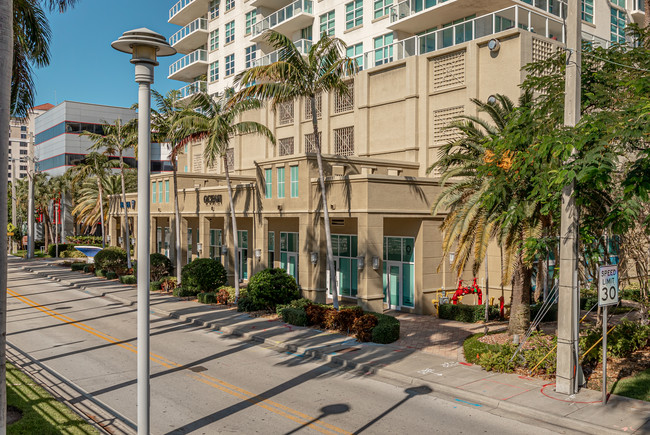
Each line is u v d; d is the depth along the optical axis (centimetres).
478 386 1304
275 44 2062
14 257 6378
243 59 4944
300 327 2077
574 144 1130
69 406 1194
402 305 2536
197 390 1327
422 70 2809
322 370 1520
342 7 3909
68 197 6869
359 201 2247
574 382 1234
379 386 1362
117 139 3850
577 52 1229
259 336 1919
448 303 2333
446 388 1302
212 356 1681
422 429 1062
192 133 2697
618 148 1233
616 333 1535
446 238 1828
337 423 1098
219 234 3762
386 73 3020
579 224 1326
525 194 1519
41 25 1684
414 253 2466
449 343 1791
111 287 3384
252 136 4088
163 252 4409
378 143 3067
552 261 2492
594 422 1048
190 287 2920
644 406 1125
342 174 2558
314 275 2484
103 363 1589
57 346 1814
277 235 3062
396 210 2311
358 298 2245
